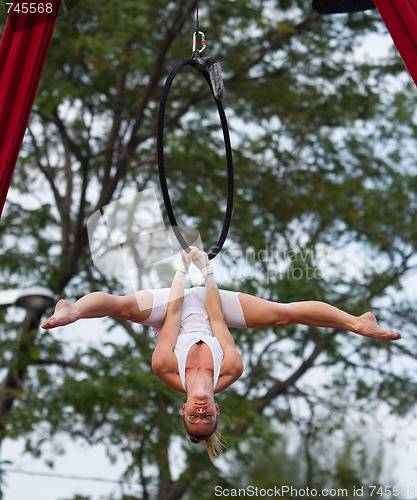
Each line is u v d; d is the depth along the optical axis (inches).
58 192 421.1
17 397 378.6
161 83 418.6
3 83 137.0
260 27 409.4
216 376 147.1
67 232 418.3
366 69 422.9
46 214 408.2
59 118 405.1
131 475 362.9
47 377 393.1
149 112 426.6
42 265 404.8
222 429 361.1
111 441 371.6
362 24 410.9
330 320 154.1
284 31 398.3
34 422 364.2
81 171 421.4
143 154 410.6
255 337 412.8
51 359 401.1
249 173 425.1
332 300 390.3
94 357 382.0
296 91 428.5
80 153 405.7
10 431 362.9
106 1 383.9
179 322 151.5
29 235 411.8
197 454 377.1
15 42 137.6
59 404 375.2
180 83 422.0
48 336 387.5
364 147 465.7
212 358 147.7
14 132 137.5
